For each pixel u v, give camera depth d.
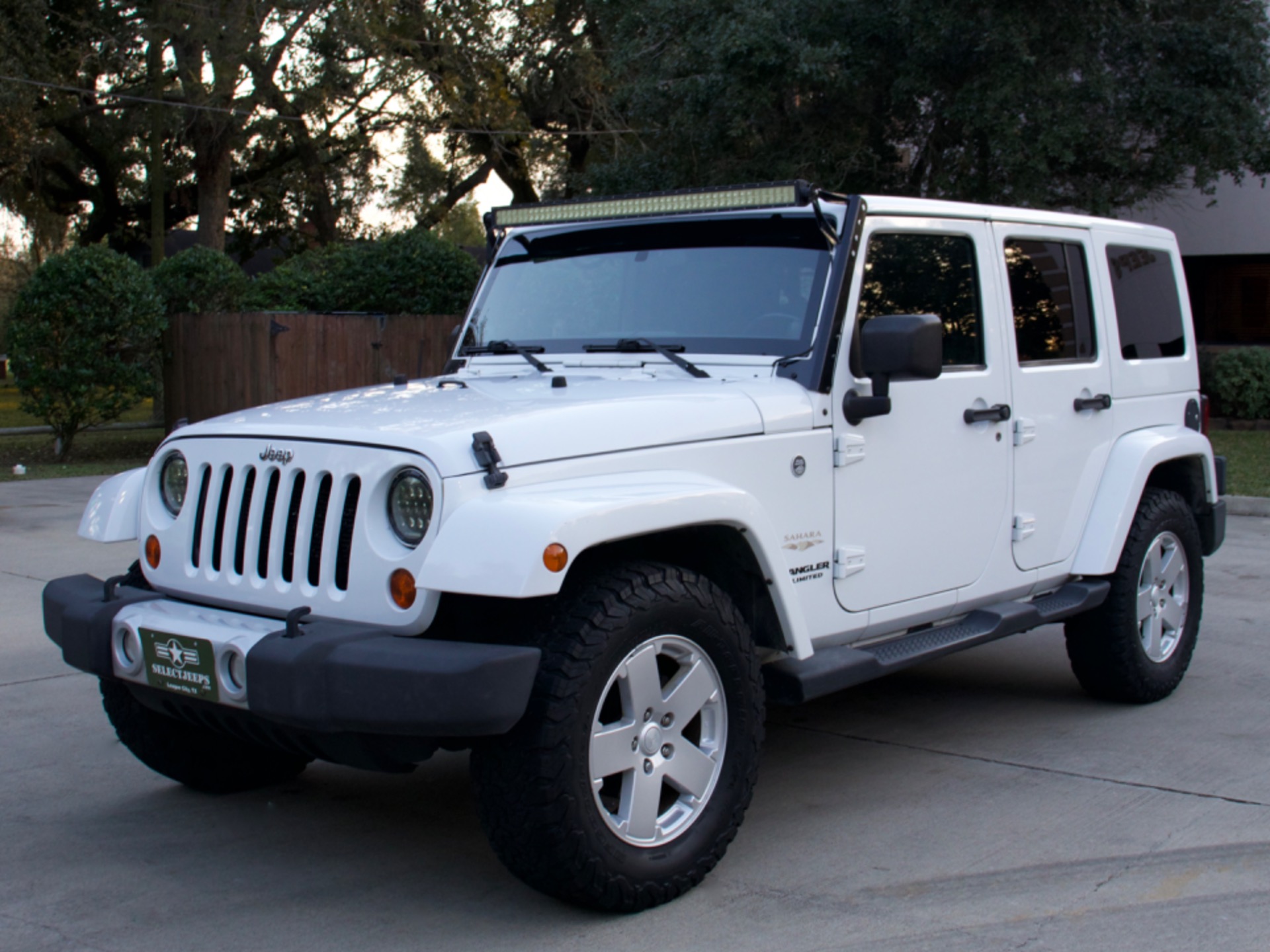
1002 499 4.49
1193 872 3.53
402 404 3.59
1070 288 4.96
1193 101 14.58
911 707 5.36
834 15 15.21
